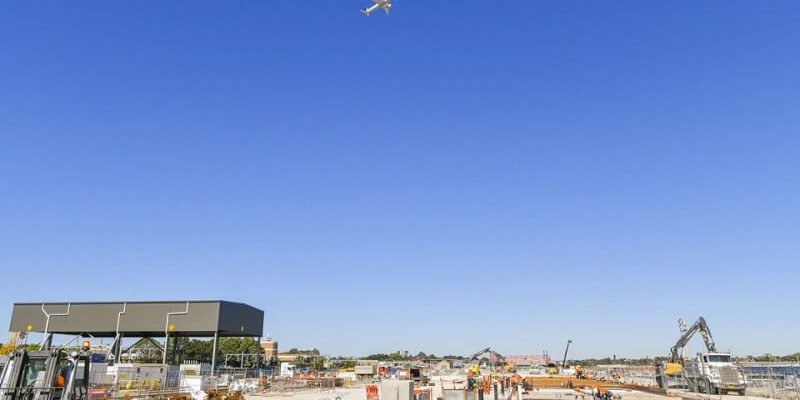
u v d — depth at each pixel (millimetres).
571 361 168625
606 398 44188
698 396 51281
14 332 77375
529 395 46969
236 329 80250
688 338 72062
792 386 55281
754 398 50438
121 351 79062
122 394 42156
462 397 35562
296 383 77688
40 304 78312
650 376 79000
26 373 18344
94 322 76312
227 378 69062
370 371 106562
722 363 56344
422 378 85312
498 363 119625
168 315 75375
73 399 18688
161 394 44406
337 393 63562
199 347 159500
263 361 154875
